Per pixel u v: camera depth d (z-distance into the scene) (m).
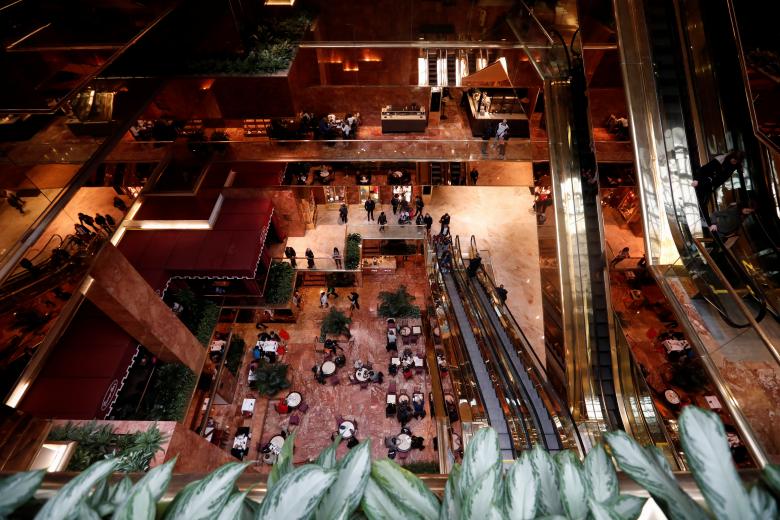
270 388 16.41
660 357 10.11
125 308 10.82
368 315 20.06
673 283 7.04
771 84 6.38
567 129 11.45
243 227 17.41
